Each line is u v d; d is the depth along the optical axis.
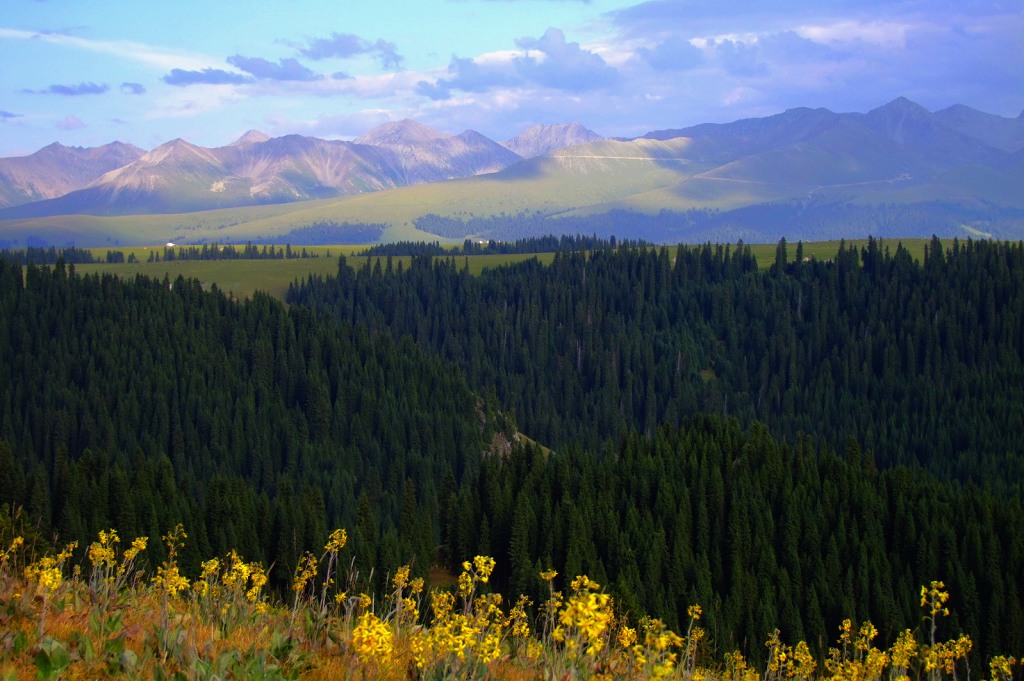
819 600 85.62
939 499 103.75
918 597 85.56
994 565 87.00
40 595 18.67
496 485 97.44
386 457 166.25
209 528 88.19
